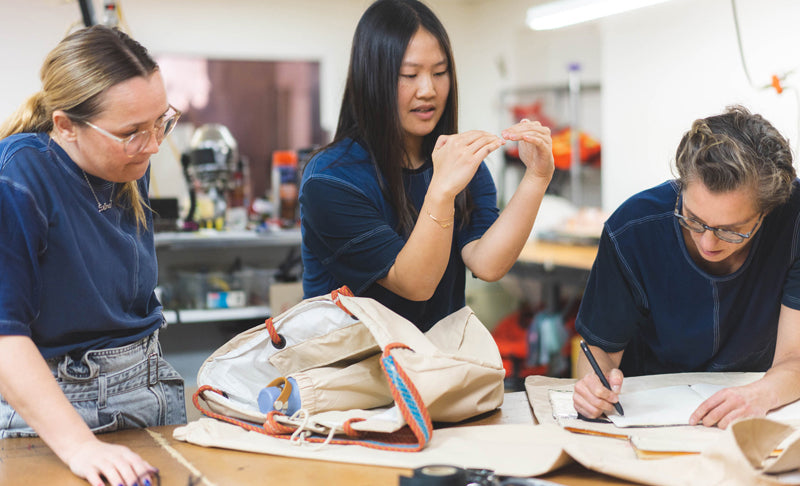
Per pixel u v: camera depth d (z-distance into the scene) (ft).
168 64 14.97
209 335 12.42
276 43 15.66
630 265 5.07
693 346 5.23
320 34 15.96
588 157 15.61
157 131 4.19
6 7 13.61
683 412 4.43
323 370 4.39
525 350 14.43
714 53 12.35
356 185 5.01
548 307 15.66
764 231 4.85
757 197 4.11
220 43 15.30
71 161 4.23
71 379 4.36
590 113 15.70
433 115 5.14
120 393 4.58
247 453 4.03
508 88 17.31
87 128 3.94
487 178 5.78
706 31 12.50
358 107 5.11
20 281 3.88
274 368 4.65
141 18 14.79
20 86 13.82
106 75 3.87
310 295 5.47
